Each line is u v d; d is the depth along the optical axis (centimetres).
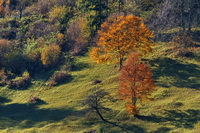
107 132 4469
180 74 5812
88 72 6838
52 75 7056
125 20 6719
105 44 6300
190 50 6644
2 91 6856
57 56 7662
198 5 7956
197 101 4762
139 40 6250
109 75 6450
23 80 7088
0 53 7969
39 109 5731
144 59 6681
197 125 4156
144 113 4841
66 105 5650
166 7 8206
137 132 4322
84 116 5103
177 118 4469
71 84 6488
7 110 5956
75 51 7875
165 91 5303
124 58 6825
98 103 5047
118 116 4900
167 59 6481
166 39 7412
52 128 4862
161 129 4272
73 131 4656
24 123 5256
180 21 7938
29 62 7800
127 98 4812
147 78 4666
